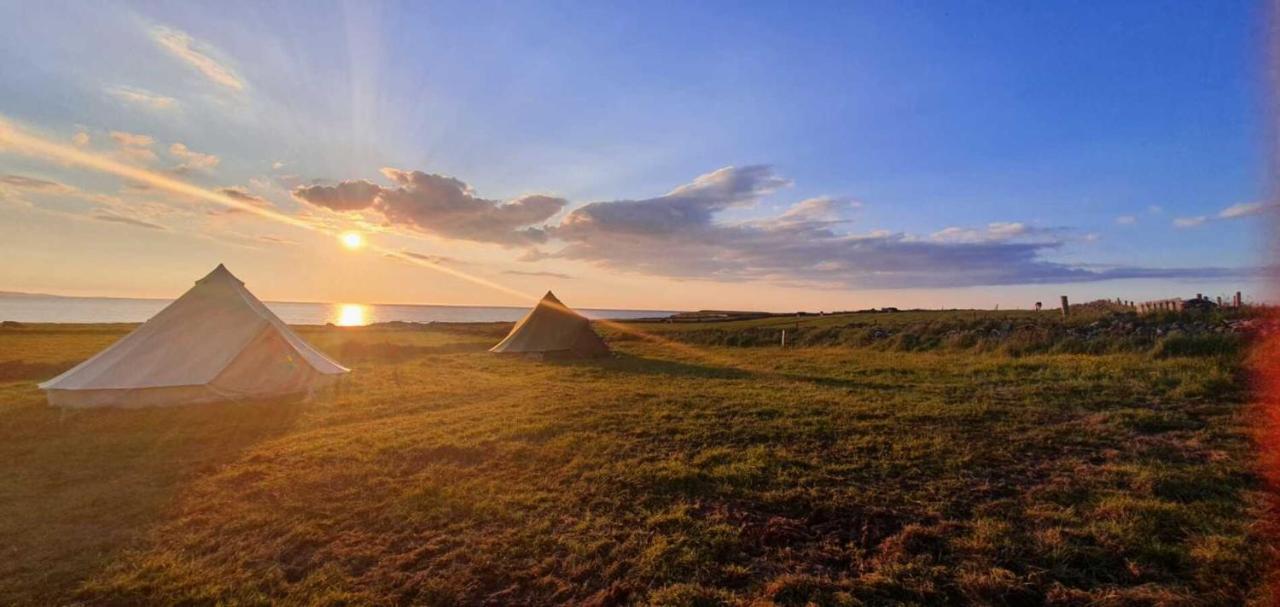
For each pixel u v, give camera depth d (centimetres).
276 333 1196
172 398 1038
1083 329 1730
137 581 396
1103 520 461
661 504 524
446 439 766
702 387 1198
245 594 380
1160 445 661
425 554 434
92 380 1003
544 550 437
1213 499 489
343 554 436
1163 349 1273
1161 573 379
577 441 745
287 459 688
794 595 369
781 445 706
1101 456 639
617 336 3244
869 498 527
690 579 392
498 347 2138
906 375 1308
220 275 1262
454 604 369
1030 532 447
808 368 1525
